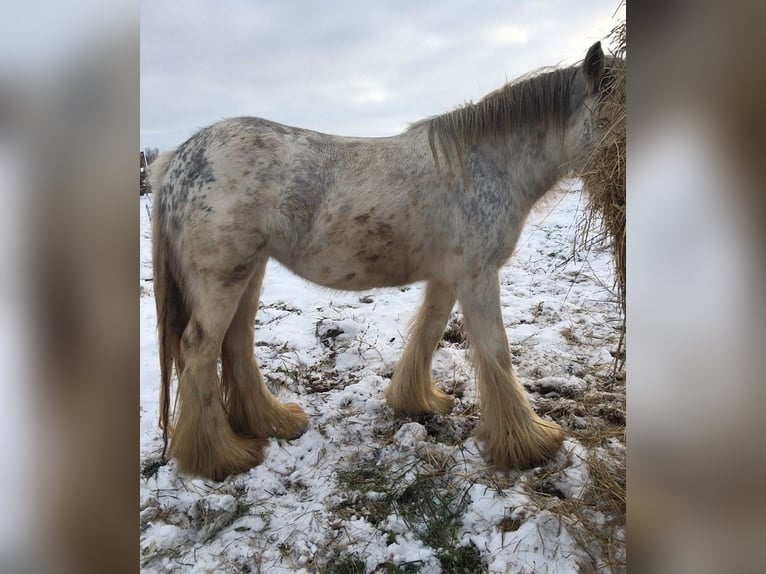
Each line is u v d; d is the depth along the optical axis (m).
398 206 2.41
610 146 2.07
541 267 5.01
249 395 2.69
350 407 2.96
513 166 2.46
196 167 2.32
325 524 2.08
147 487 2.31
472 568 1.87
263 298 4.76
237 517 2.15
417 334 2.87
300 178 2.37
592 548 1.89
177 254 2.39
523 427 2.37
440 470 2.34
